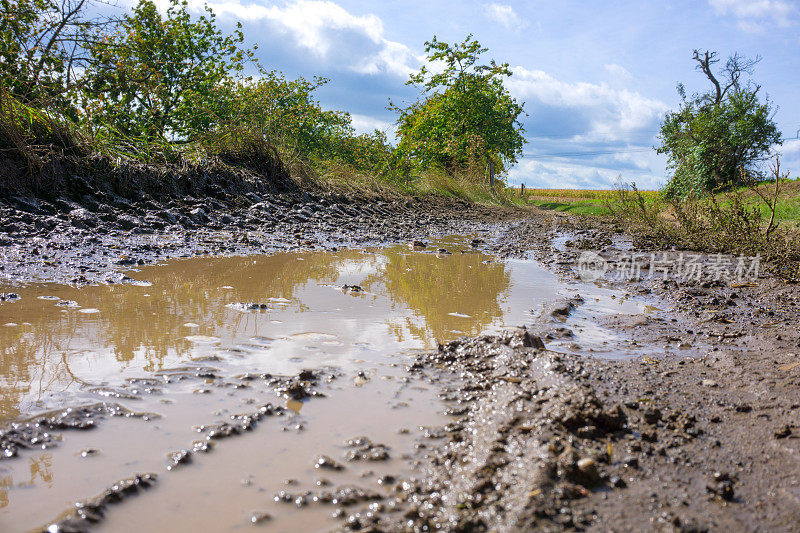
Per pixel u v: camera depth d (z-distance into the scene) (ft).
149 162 26.78
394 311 11.71
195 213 23.26
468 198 74.90
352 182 48.19
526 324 11.23
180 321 9.77
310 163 47.06
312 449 5.45
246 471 4.99
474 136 86.28
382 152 72.90
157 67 40.47
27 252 14.14
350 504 4.53
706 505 4.66
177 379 7.04
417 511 4.38
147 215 21.42
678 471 5.25
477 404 6.70
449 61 92.43
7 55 25.00
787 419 6.61
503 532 4.11
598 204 90.07
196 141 34.73
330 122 72.54
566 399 6.34
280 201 31.99
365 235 26.84
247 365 7.75
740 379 8.18
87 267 13.56
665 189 77.51
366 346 9.02
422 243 24.44
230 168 31.45
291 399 6.63
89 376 6.98
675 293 15.65
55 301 10.56
